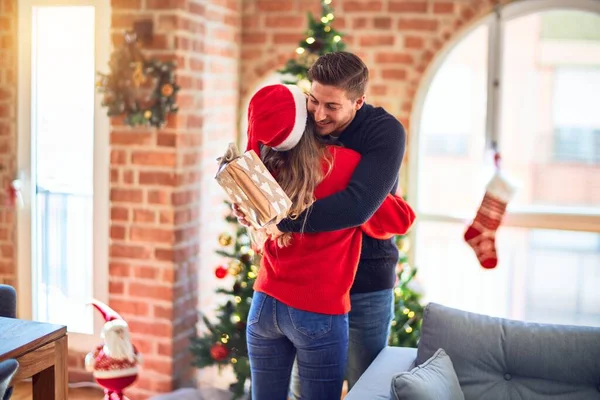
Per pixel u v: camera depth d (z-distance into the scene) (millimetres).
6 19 3803
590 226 3861
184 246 3637
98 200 3773
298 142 1867
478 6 3830
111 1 3477
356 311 2301
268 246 2004
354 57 1992
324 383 1987
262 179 1804
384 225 2096
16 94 3834
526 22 3893
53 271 3957
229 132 4113
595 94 3885
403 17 3910
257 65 4148
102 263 3799
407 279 3521
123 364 2877
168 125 3477
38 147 3898
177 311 3617
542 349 2299
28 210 3904
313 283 1932
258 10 4109
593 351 2277
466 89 3977
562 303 4059
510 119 3992
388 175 1953
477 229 3484
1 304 2701
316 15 4027
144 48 3449
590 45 3852
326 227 1877
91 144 3822
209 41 3756
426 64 3912
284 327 1969
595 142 3916
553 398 2250
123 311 3643
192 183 3678
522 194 4020
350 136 2088
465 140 4023
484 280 4121
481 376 2305
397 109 3975
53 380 2352
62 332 2369
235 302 3477
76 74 3797
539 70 3926
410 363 2379
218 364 3430
